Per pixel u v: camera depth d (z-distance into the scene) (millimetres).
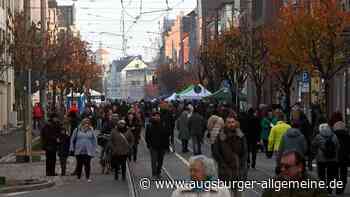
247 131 32156
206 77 88375
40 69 47438
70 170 33625
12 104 77500
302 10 44531
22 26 46969
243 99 73562
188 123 42594
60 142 30281
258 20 90812
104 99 116562
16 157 37969
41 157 40156
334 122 24547
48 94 82562
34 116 62312
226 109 36531
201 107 54219
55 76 61938
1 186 26172
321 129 22234
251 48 65812
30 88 37125
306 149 20234
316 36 42656
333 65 43406
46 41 53812
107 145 31750
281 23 46719
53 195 24422
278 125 25234
